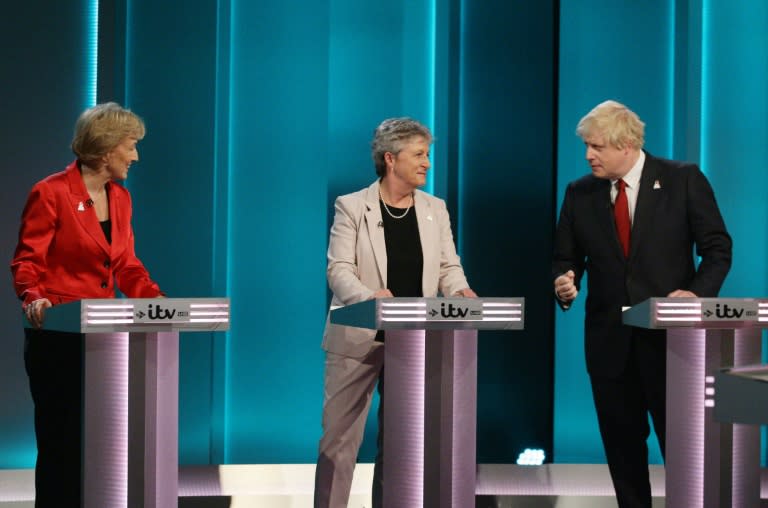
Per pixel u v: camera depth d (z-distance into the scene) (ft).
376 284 30.35
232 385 43.37
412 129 30.19
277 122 43.50
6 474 38.75
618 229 31.32
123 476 23.98
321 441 31.19
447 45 42.80
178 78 42.42
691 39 42.96
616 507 36.17
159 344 24.29
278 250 43.57
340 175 43.42
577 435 44.01
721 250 30.19
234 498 35.91
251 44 43.37
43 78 41.65
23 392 41.42
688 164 31.30
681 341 26.37
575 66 43.83
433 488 24.35
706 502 26.27
